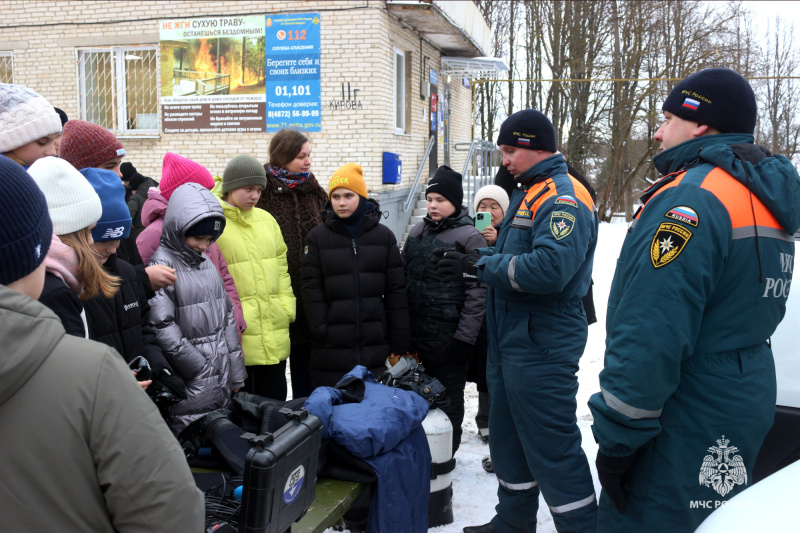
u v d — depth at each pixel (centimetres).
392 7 985
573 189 276
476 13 1283
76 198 206
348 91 976
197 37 1001
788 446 291
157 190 345
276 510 192
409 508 262
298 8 973
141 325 263
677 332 190
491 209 446
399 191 1091
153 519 119
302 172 416
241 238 354
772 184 197
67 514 114
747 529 166
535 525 304
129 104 1053
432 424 315
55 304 178
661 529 203
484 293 359
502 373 287
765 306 201
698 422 199
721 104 209
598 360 604
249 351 351
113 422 115
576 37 2175
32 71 1055
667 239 195
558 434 272
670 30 2258
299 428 208
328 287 359
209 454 263
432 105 1297
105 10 1019
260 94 998
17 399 110
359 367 296
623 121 2119
